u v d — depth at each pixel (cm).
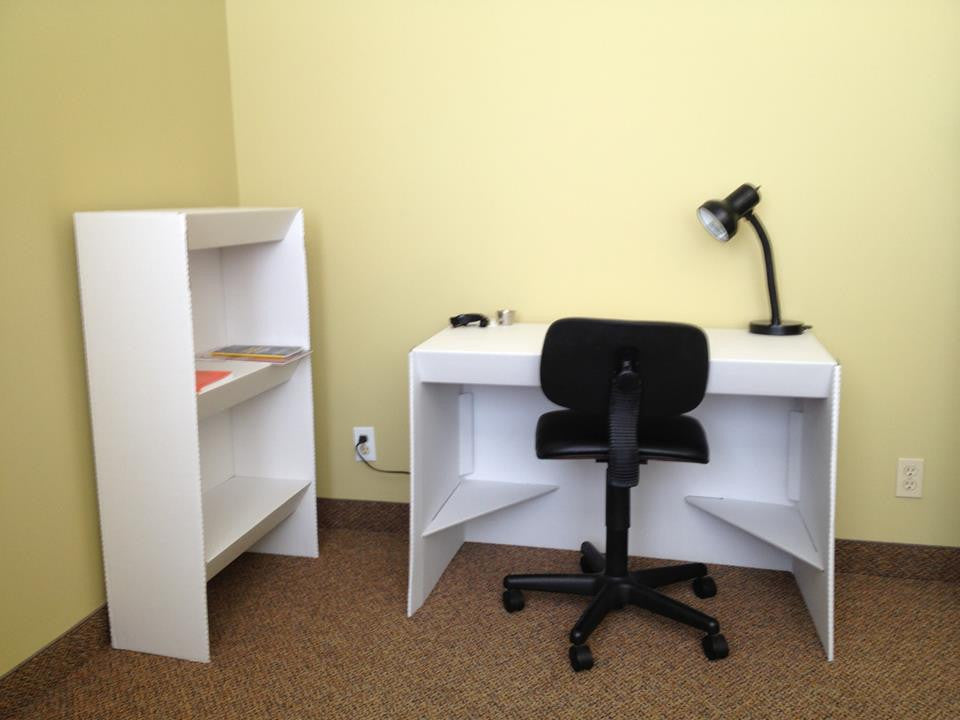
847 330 237
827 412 202
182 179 239
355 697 190
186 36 239
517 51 242
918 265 229
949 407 235
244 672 200
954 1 214
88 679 198
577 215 247
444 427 244
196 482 196
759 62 228
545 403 256
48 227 190
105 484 202
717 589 238
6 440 181
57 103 191
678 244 242
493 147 248
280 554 264
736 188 236
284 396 254
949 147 221
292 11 254
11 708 185
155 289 189
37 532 191
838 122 226
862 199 229
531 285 254
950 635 213
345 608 230
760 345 216
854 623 219
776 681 194
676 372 191
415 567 224
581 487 260
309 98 258
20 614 187
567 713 184
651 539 258
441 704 187
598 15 235
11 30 178
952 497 239
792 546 217
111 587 208
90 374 198
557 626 220
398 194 257
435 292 261
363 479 279
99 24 204
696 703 187
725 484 250
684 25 230
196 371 216
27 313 185
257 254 246
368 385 272
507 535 269
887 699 187
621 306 249
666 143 237
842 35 222
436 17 245
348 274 266
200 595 201
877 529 246
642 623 221
